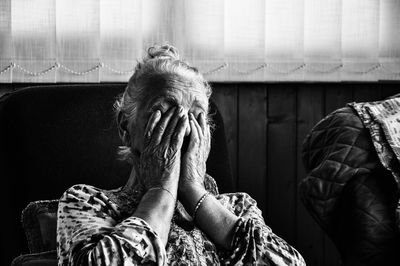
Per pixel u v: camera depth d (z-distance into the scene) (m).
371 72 2.94
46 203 1.80
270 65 2.84
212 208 1.61
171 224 1.61
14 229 1.86
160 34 2.70
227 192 2.07
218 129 2.12
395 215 2.02
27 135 1.90
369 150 2.14
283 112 2.91
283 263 1.62
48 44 2.55
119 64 2.64
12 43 2.52
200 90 1.66
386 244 2.04
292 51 2.84
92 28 2.59
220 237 1.59
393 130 2.15
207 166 2.07
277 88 2.89
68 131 1.94
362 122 2.19
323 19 2.88
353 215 2.08
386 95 2.99
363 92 2.97
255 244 1.60
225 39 2.79
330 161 2.15
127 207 1.62
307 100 2.93
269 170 2.92
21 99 1.93
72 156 1.93
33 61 2.54
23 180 1.87
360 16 2.92
